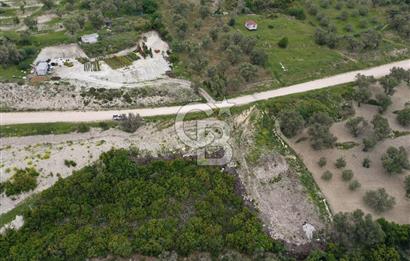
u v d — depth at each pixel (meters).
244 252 72.38
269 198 82.31
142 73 106.50
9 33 119.88
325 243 75.38
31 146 86.50
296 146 94.56
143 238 71.38
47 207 74.19
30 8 140.00
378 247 72.19
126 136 89.94
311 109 100.38
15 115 93.44
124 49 116.44
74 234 71.12
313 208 81.31
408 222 80.00
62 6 139.50
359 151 94.44
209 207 77.12
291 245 74.81
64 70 104.94
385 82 107.31
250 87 106.44
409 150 94.56
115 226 72.94
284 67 114.25
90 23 126.88
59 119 92.56
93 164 84.06
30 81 99.69
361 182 87.50
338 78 113.56
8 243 70.00
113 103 97.62
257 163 88.12
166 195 78.88
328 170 89.69
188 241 70.94
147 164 84.88
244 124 96.06
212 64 111.94
